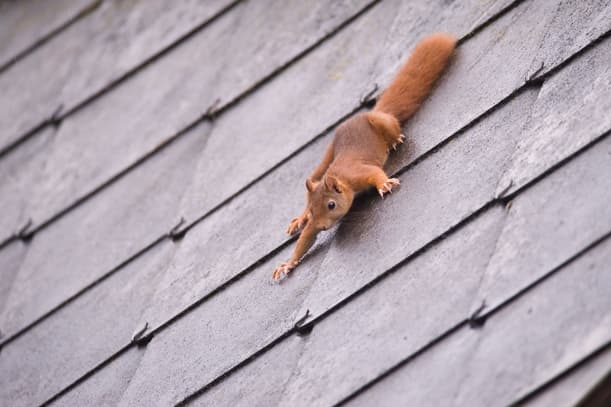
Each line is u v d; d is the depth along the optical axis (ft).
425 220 57.72
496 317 50.52
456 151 60.39
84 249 74.90
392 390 51.26
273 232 65.46
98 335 68.54
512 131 58.95
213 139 75.05
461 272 53.72
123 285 70.54
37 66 91.25
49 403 66.64
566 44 60.95
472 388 48.39
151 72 83.71
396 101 64.80
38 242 77.97
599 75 57.88
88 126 83.30
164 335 64.75
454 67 65.46
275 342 58.80
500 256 52.85
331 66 73.15
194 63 81.76
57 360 69.05
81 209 77.82
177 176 74.79
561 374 46.26
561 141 55.83
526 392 46.57
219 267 65.92
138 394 62.23
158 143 77.77
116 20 90.27
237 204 69.15
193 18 85.40
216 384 59.31
